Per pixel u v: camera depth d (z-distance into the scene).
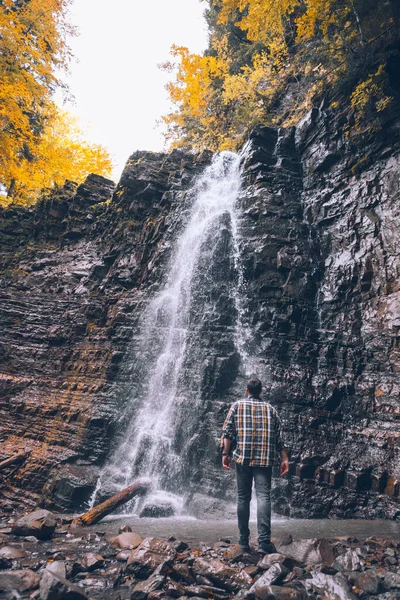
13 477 8.78
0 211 19.86
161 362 9.83
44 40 22.97
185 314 10.32
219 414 7.91
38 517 5.26
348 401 8.21
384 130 9.77
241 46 23.25
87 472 8.43
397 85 9.66
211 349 9.05
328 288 9.83
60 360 12.21
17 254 17.81
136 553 3.96
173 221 13.47
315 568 3.76
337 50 11.73
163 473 7.95
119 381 10.41
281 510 6.75
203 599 3.32
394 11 9.22
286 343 8.95
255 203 11.06
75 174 26.19
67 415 9.94
